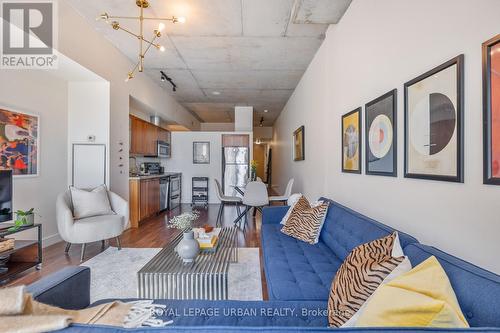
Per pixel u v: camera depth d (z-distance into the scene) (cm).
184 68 502
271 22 339
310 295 143
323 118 377
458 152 134
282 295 143
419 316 72
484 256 120
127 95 457
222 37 379
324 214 246
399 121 190
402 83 186
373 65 229
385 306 79
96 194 342
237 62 470
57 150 374
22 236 319
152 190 536
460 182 133
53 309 78
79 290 132
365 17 243
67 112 395
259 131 1230
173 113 727
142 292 183
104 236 317
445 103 143
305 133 501
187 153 775
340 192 310
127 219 356
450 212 141
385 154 207
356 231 183
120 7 310
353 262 124
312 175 441
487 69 118
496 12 116
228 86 613
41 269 274
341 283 121
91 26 353
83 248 304
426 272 88
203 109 876
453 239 138
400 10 188
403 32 185
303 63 469
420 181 166
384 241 127
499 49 113
